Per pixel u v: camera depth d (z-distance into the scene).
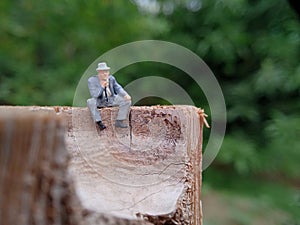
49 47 0.58
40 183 0.14
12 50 0.54
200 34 0.74
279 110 0.71
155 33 0.62
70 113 0.18
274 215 0.56
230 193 0.64
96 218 0.16
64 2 0.54
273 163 0.69
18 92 0.51
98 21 0.56
